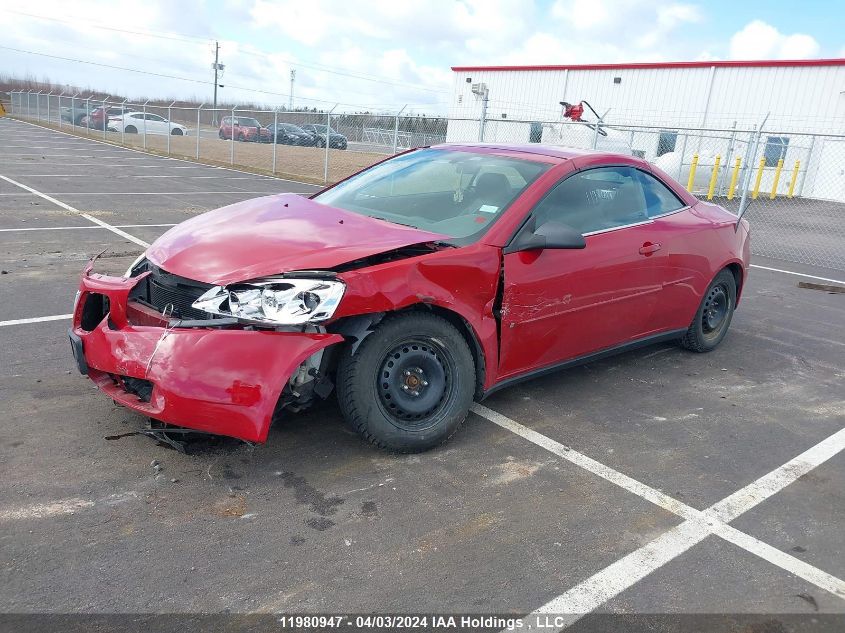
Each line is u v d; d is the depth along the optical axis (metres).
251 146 34.41
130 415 3.51
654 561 2.62
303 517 2.76
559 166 3.93
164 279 3.11
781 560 2.67
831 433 3.88
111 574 2.37
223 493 2.89
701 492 3.15
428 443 3.30
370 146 32.69
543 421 3.81
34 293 5.75
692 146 26.12
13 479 2.89
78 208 10.92
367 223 3.52
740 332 5.87
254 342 2.77
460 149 4.43
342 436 3.44
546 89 30.94
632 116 28.31
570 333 3.90
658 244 4.30
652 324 4.51
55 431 3.31
